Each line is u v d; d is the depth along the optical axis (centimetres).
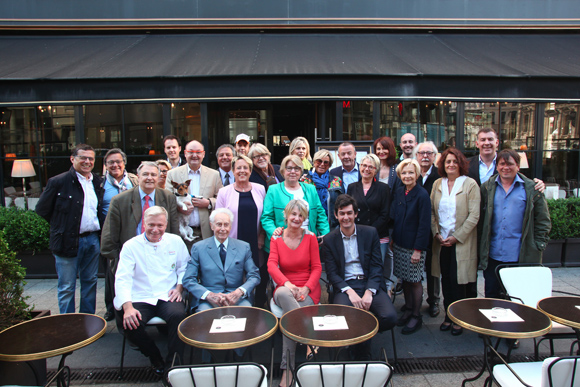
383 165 492
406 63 705
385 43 842
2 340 258
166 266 356
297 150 522
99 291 550
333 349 347
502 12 895
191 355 323
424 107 723
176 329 329
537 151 738
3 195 707
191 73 644
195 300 352
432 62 718
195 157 445
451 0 891
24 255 593
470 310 294
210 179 452
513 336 251
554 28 898
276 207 406
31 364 298
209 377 206
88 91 626
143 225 385
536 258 374
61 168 708
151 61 717
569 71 667
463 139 733
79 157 406
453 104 726
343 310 301
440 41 861
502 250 384
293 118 972
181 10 873
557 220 609
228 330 265
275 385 322
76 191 408
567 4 899
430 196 432
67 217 402
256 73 636
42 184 707
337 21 881
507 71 666
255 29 882
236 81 633
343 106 720
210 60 723
